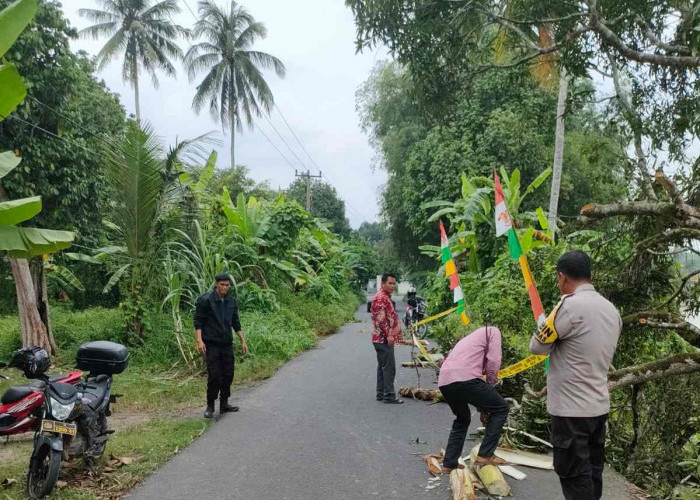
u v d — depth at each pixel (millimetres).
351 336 16828
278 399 8039
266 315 14383
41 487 4465
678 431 5539
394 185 28422
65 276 14422
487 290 9500
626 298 6594
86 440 5117
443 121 11094
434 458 5320
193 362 10180
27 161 11430
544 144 21141
